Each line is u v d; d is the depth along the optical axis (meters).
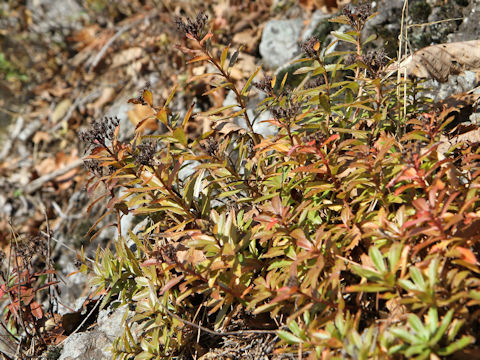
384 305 2.12
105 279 2.73
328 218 2.37
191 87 4.85
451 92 3.12
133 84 5.84
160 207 2.48
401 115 2.84
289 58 4.36
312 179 2.45
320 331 1.86
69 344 2.79
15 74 6.96
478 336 1.82
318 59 2.56
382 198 2.21
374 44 3.68
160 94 5.19
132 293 2.66
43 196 5.51
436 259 1.75
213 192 3.11
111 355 2.65
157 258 2.22
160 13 6.32
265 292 2.13
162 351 2.41
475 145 2.50
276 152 2.72
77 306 3.38
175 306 2.43
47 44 7.23
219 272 2.26
